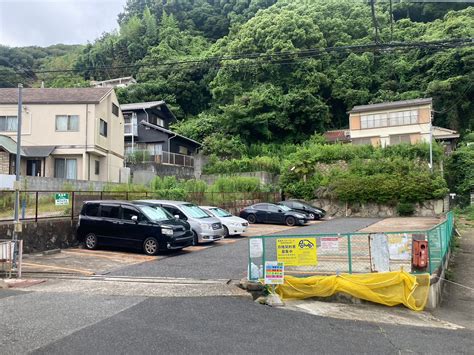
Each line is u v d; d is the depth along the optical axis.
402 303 7.50
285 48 42.12
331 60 52.44
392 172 32.25
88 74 58.81
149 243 12.30
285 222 23.28
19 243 9.35
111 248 13.51
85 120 25.41
